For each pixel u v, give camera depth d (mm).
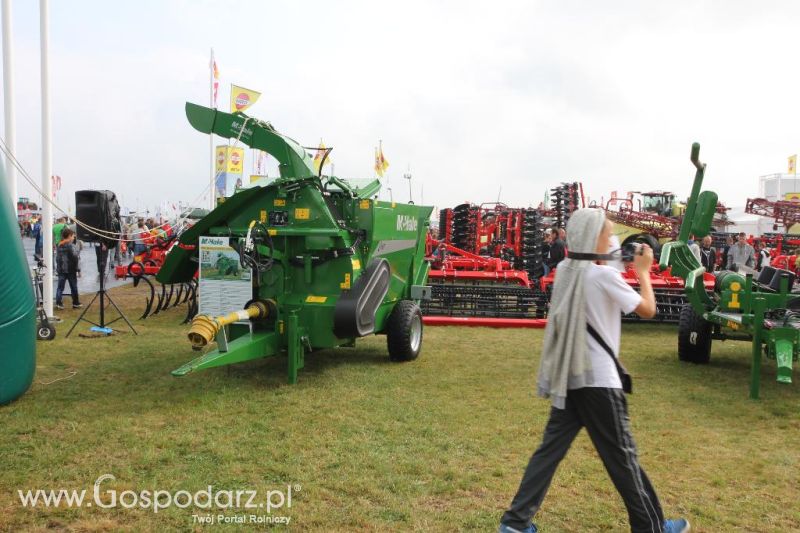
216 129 7961
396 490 4234
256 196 7352
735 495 4301
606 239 3289
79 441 5094
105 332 9914
